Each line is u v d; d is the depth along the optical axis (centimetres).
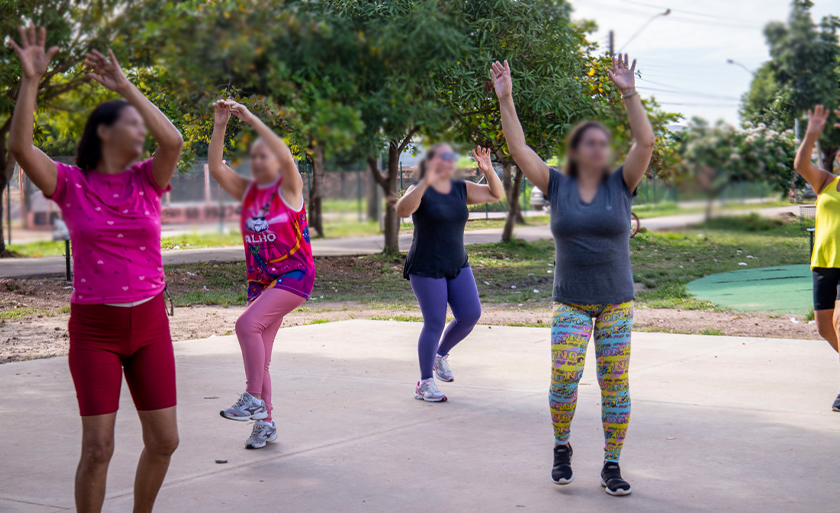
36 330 934
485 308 1108
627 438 433
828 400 509
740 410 489
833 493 343
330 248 1870
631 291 350
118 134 267
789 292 1176
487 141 505
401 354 716
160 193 288
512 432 454
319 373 630
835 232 463
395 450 420
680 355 676
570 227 342
